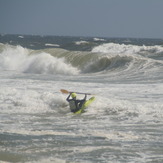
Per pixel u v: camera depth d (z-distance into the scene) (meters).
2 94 50.56
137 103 45.28
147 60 95.44
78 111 41.75
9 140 29.39
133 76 80.12
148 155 25.25
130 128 33.66
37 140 29.39
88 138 29.98
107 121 36.94
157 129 33.12
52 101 46.34
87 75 88.31
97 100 45.16
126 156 25.02
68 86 62.66
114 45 190.62
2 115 40.06
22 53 126.81
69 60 109.69
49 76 83.75
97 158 24.58
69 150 26.55
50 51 124.31
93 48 193.00
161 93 54.12
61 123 36.25
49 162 23.78
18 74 88.19
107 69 97.94
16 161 24.03
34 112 41.94
